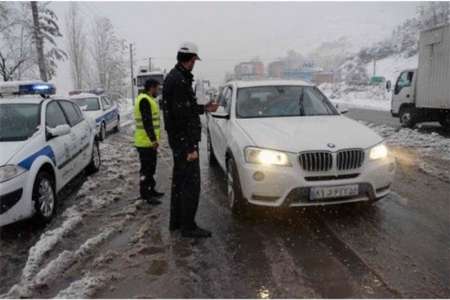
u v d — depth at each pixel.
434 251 3.84
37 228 4.81
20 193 4.43
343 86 61.75
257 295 3.18
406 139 10.83
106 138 13.24
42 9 21.59
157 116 5.66
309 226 4.55
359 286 3.26
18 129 5.26
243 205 4.77
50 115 5.81
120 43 41.06
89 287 3.32
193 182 4.29
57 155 5.43
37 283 3.43
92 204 5.63
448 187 6.02
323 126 4.99
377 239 4.14
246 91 6.15
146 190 5.68
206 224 4.71
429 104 12.64
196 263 3.74
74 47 34.72
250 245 4.10
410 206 5.14
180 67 4.12
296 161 4.27
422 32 12.84
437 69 12.21
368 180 4.36
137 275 3.54
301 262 3.69
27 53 21.23
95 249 4.11
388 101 32.38
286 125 5.05
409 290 3.17
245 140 4.62
